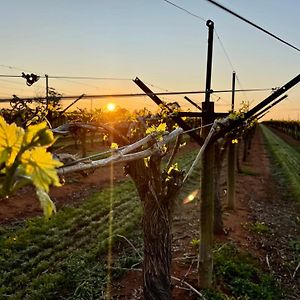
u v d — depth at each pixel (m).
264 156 29.28
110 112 5.44
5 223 9.52
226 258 7.50
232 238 8.99
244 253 8.05
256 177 18.95
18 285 6.32
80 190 13.70
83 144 19.55
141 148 3.97
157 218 4.29
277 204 13.48
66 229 9.12
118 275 6.67
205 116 5.90
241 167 21.89
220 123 6.01
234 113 6.33
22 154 0.54
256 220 11.02
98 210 11.05
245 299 6.08
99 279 6.45
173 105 6.03
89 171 1.99
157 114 6.04
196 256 7.51
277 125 87.62
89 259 7.36
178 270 6.91
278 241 9.28
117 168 19.25
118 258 7.52
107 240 8.36
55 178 0.54
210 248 6.20
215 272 6.86
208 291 6.02
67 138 24.19
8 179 0.52
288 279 7.29
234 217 11.01
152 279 4.37
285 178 18.86
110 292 6.08
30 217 10.10
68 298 5.90
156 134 3.31
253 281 6.82
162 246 4.34
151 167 4.06
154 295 4.36
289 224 10.91
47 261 7.20
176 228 9.66
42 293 5.96
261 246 8.80
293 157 28.80
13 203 11.14
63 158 1.28
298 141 49.25
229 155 11.94
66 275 6.61
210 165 6.04
